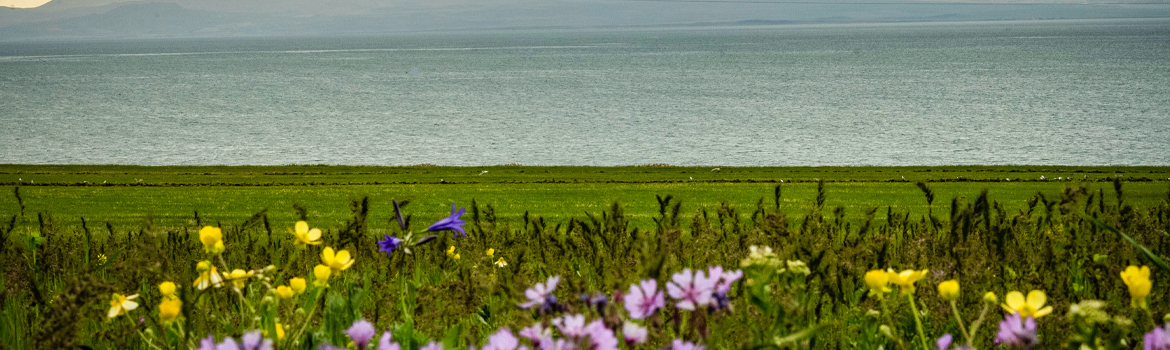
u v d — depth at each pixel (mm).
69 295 2227
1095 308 1834
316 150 66188
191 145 69438
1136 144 59812
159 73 191500
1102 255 3422
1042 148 59531
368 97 116062
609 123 81125
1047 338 2430
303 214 2730
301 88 136375
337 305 2611
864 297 2891
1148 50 196875
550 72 171875
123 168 49344
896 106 90500
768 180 38188
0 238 4398
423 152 64562
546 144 67812
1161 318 2562
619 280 1787
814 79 135000
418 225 18953
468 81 148125
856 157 58250
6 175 42656
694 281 1588
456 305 2781
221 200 27969
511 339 1460
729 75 150250
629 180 39375
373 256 3963
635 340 1542
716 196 27734
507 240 4938
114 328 2652
